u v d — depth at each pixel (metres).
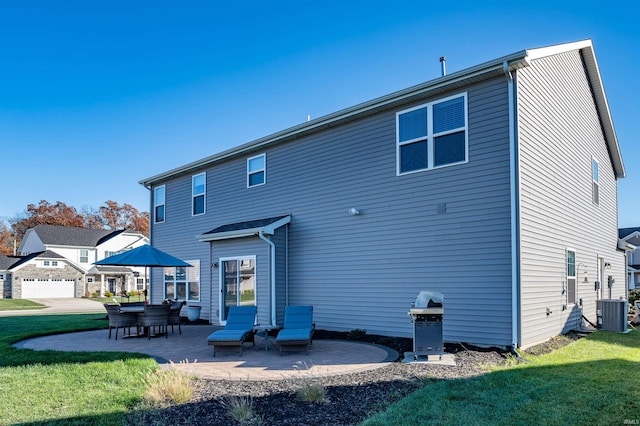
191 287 15.63
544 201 9.29
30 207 55.22
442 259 9.05
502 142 8.36
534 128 9.00
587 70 12.69
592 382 5.76
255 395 5.38
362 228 10.55
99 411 4.77
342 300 10.82
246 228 12.35
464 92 8.98
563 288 10.09
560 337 9.43
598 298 12.77
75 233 43.94
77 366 6.95
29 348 9.05
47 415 4.68
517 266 7.98
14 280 37.12
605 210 14.35
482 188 8.57
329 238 11.27
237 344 8.18
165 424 4.41
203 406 4.96
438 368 6.68
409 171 9.75
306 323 8.98
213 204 15.09
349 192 10.93
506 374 6.18
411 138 9.78
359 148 10.82
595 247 12.92
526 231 8.30
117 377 6.21
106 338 10.73
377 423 4.27
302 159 12.23
